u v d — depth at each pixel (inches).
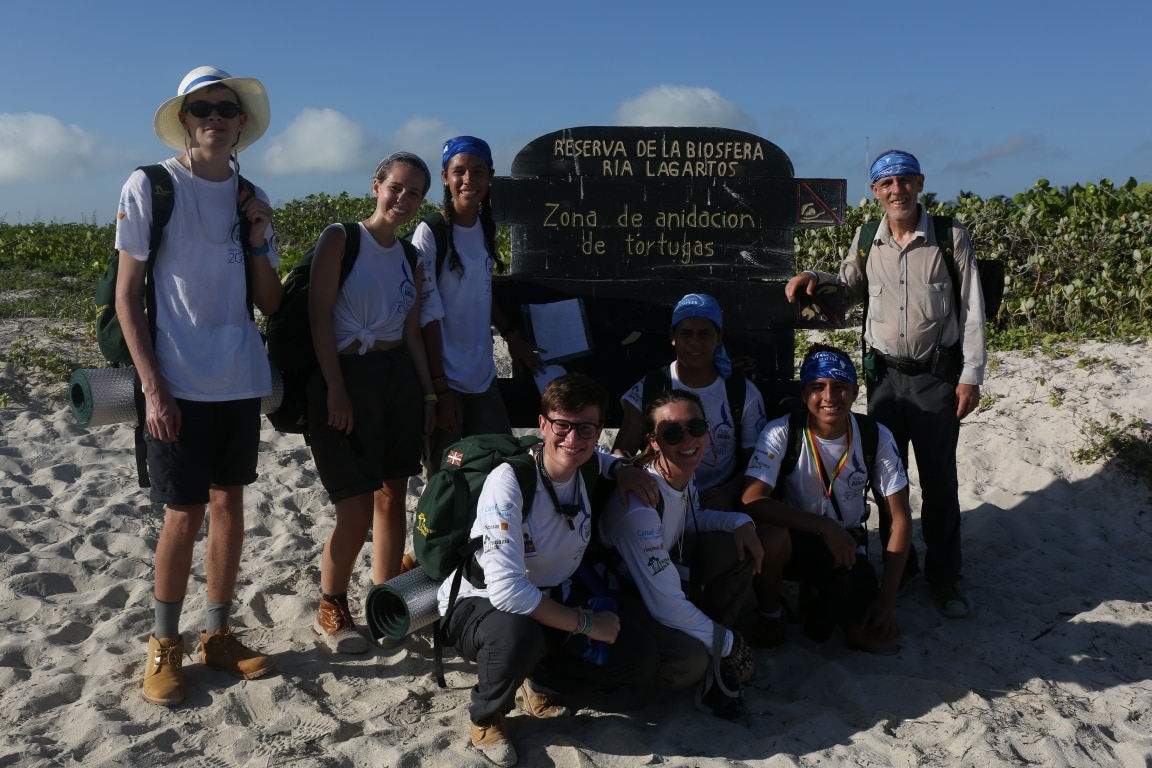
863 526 174.4
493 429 180.7
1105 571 197.5
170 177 140.0
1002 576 197.5
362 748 134.0
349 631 166.7
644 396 174.1
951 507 183.6
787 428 168.4
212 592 155.1
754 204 197.0
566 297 199.3
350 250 156.3
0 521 220.1
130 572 197.9
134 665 158.6
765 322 198.2
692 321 167.3
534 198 198.1
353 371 159.9
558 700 148.3
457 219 176.4
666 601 142.6
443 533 135.3
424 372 168.6
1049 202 432.8
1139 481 235.5
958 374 183.5
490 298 182.7
